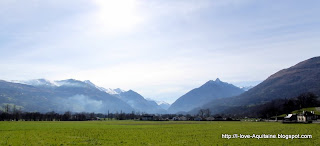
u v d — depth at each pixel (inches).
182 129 4399.6
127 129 4411.9
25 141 2571.4
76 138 2847.0
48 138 2839.6
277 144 2322.8
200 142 2519.7
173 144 2385.6
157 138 2883.9
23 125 5511.8
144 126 5457.7
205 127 4977.9
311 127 4480.8
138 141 2605.8
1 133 3444.9
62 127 4879.4
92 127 4977.9
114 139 2770.7
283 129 4052.7
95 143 2432.3
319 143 2361.0
